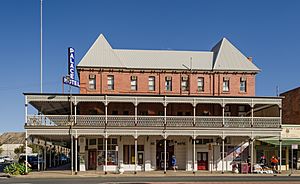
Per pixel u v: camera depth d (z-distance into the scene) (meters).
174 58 51.50
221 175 38.50
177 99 43.44
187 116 43.94
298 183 27.58
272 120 43.81
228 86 50.19
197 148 46.56
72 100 42.16
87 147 46.03
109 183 28.00
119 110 46.94
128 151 45.94
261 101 43.94
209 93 49.94
